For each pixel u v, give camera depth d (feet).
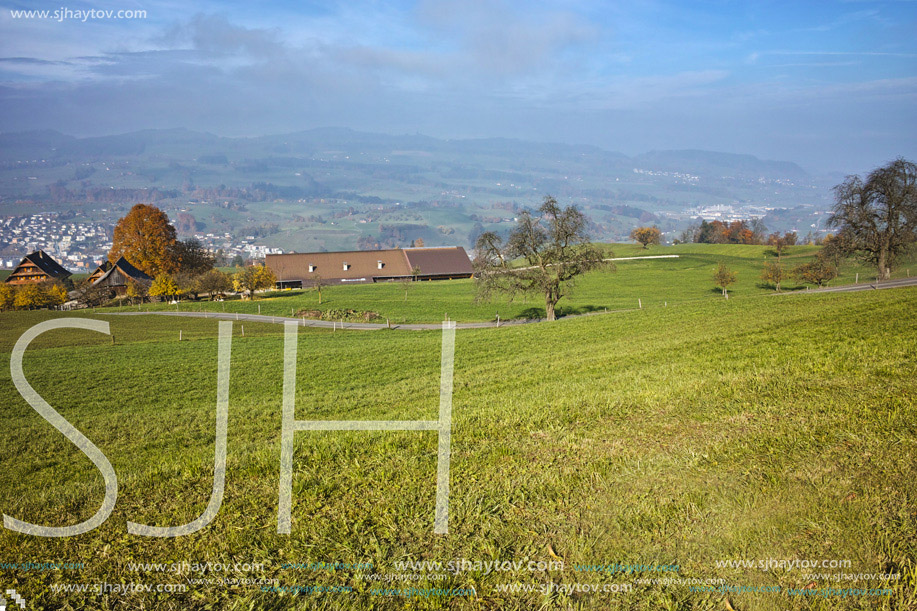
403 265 397.80
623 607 13.60
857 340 48.19
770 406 28.07
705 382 36.32
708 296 250.16
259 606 14.28
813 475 18.99
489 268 170.09
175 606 14.46
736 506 17.62
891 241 209.26
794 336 58.29
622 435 26.04
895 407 25.03
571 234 163.84
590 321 131.54
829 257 221.87
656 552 15.65
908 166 200.95
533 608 13.74
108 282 298.35
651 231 507.71
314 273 383.24
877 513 16.21
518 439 26.89
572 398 37.14
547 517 18.04
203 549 17.28
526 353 97.66
